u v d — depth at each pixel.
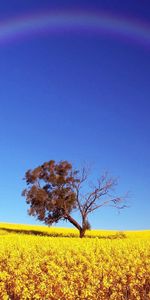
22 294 17.39
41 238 40.66
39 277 20.36
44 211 59.91
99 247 30.41
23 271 21.33
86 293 16.94
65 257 25.88
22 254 27.45
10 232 65.88
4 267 24.30
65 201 59.31
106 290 18.03
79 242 34.66
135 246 31.80
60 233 66.31
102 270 21.58
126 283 19.61
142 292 18.44
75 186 59.75
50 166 61.03
